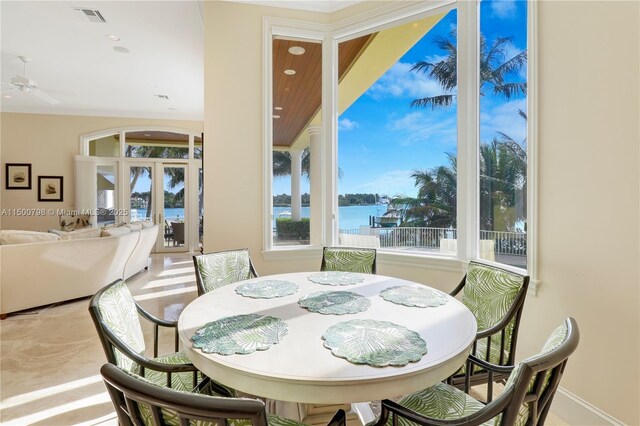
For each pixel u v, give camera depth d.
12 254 3.34
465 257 2.59
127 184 7.47
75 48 4.12
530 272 2.00
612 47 1.54
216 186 2.91
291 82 3.14
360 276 2.04
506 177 2.29
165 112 7.17
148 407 0.74
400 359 0.98
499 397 0.81
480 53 2.54
